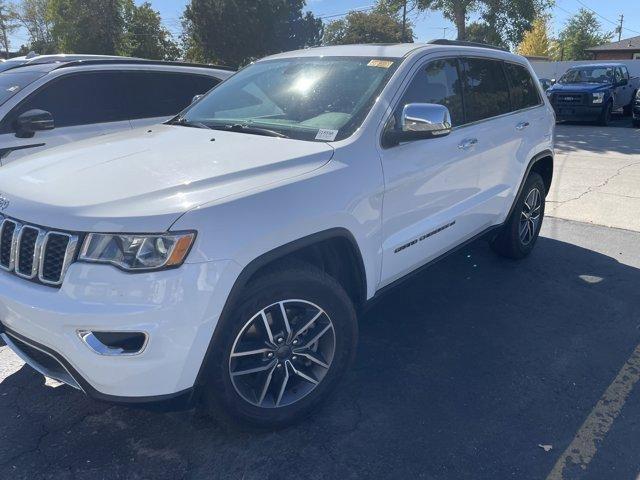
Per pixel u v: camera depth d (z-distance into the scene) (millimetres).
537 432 2879
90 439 2840
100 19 33125
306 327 2773
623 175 8992
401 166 3211
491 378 3355
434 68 3709
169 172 2594
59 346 2289
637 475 2586
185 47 39125
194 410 3059
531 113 4914
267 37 34938
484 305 4320
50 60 6367
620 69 19328
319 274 2773
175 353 2295
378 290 3326
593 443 2795
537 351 3662
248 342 2631
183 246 2246
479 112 4172
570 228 6250
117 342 2252
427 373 3406
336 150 2924
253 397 2729
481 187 4188
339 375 2992
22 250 2447
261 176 2621
